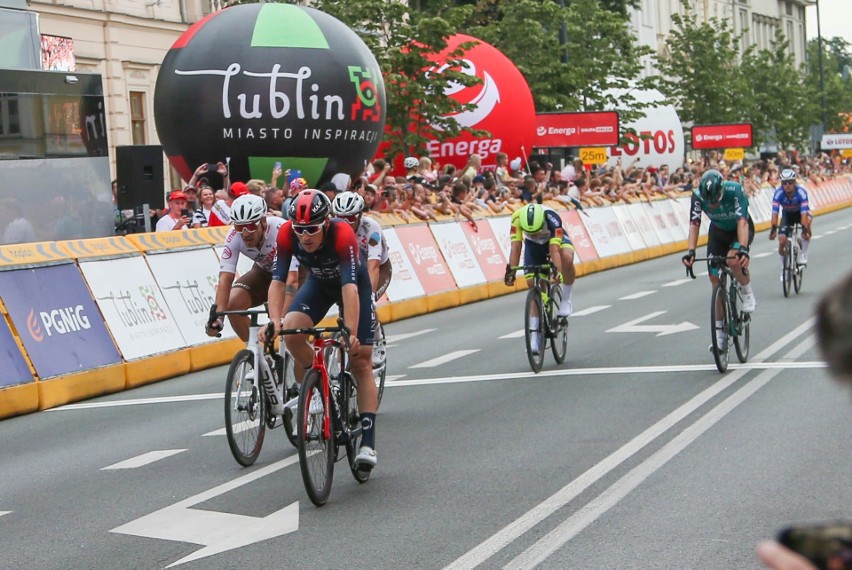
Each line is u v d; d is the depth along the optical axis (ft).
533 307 41.37
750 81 224.53
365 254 33.22
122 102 109.40
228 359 51.34
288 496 25.08
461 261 74.13
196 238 52.06
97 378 43.21
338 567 19.34
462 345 51.31
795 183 64.49
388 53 101.91
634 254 102.42
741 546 19.34
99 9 105.40
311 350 26.61
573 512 22.16
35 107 56.75
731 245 42.98
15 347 40.32
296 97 74.08
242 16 75.97
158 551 21.12
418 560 19.48
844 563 5.15
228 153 74.84
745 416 31.17
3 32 56.95
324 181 77.20
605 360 43.62
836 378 5.35
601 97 140.15
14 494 27.09
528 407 34.32
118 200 59.06
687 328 52.11
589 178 104.27
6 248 41.88
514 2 137.39
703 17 306.96
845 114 299.79
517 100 104.94
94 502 25.64
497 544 20.20
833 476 23.97
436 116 101.35
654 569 18.26
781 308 58.44
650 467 25.68
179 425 35.58
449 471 26.43
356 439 26.25
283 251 26.27
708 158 169.99
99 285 45.14
